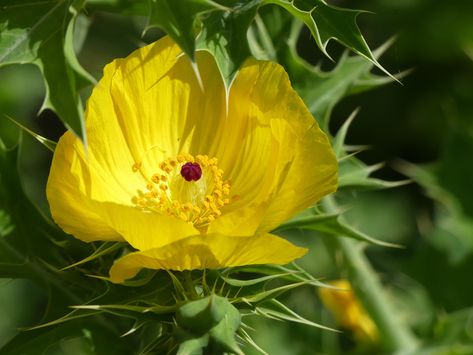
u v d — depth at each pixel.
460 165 0.44
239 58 0.30
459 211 0.44
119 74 0.32
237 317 0.30
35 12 0.30
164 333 0.31
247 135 0.33
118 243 0.31
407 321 0.42
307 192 0.31
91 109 0.32
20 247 0.33
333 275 0.52
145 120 0.33
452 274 0.44
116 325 0.33
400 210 0.61
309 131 0.31
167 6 0.30
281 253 0.30
